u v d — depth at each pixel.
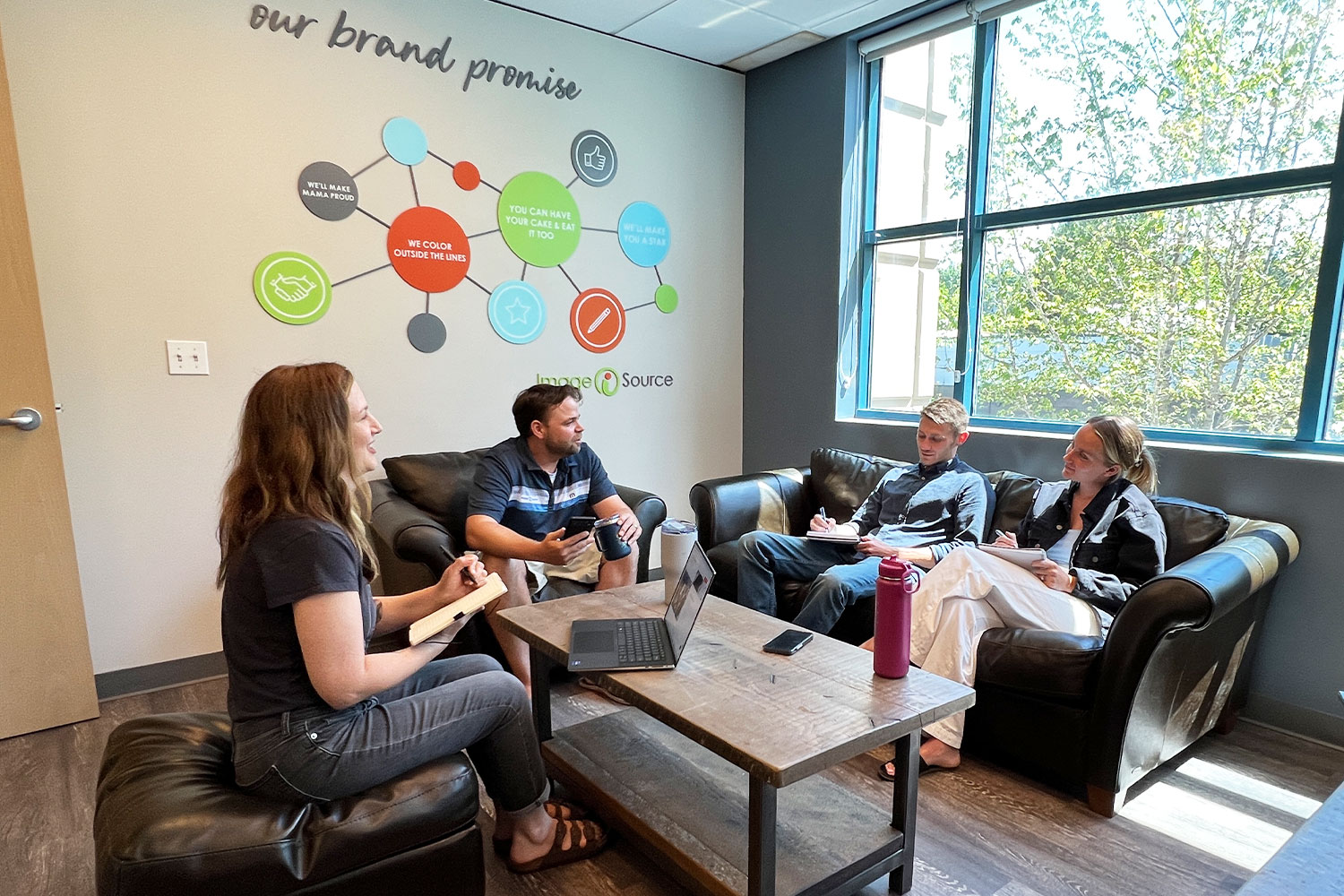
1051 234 2.81
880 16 3.04
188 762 1.28
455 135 2.88
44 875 1.59
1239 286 2.37
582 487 2.52
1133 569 2.05
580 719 2.25
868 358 3.52
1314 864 0.88
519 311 3.11
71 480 2.30
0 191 2.01
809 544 2.62
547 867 1.61
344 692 1.16
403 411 2.88
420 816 1.24
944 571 2.02
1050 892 1.52
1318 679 2.18
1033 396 2.94
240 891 1.10
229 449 2.55
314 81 2.57
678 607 1.69
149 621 2.48
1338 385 2.21
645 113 3.40
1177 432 2.54
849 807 1.62
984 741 2.00
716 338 3.81
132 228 2.32
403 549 2.19
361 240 2.72
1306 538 2.17
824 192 3.41
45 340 2.11
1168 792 1.89
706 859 1.42
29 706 2.20
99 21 2.21
